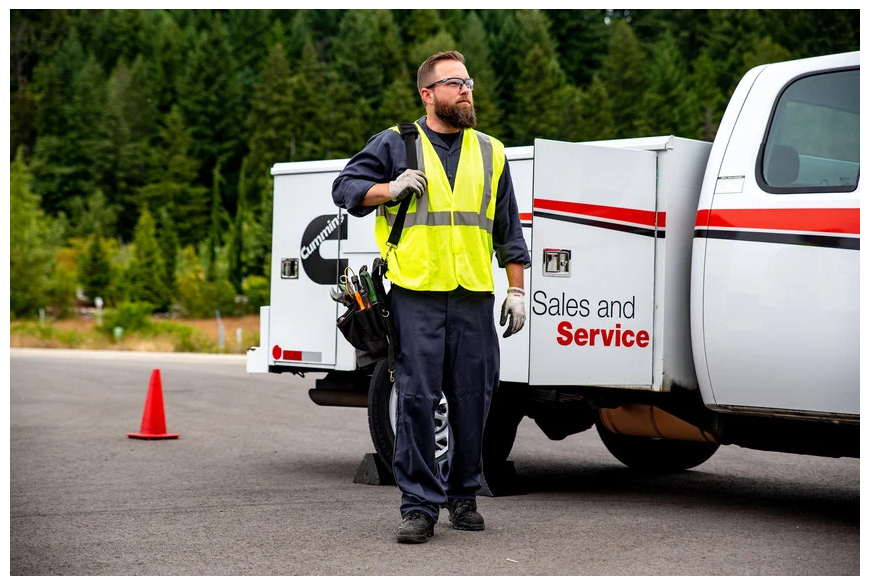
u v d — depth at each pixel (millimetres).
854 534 5672
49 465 8031
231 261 64125
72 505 6363
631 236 6188
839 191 5594
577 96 80625
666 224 6234
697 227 6141
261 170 73000
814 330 5602
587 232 6031
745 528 5805
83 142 87625
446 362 5379
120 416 11742
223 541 5352
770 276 5781
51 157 87375
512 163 6699
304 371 7902
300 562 4898
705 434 6883
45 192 85625
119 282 60125
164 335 39094
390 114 79688
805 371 5668
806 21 72875
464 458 5520
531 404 6859
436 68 5258
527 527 5727
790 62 6039
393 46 90062
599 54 93750
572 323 5977
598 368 6066
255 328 50719
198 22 103688
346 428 10805
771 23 78125
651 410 7012
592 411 7145
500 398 6789
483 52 85625
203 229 84375
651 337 6281
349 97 80375
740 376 5953
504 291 6727
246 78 96438
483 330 5383
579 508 6375
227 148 90438
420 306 5250
